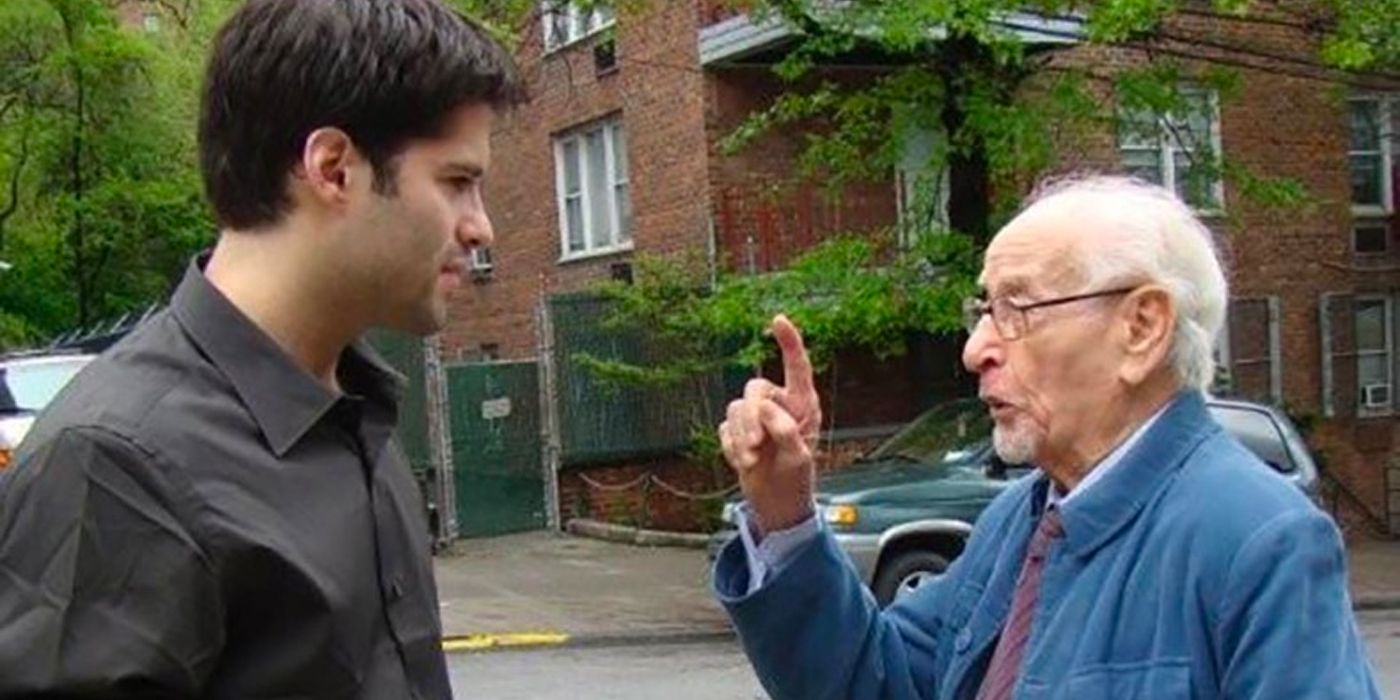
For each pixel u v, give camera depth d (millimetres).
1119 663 2385
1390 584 15977
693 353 18312
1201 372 2535
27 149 25766
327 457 2035
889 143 14461
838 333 14398
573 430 18812
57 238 26359
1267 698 2232
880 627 2883
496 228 24203
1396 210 21359
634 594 14461
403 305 2082
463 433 18359
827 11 13914
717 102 18750
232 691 1904
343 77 1972
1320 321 20922
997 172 14141
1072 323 2512
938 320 13891
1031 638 2516
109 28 25469
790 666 2818
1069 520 2498
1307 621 2254
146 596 1842
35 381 15039
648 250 20125
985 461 11547
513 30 15234
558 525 18828
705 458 18250
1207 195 16031
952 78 14062
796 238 18594
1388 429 21016
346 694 1974
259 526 1911
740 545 2854
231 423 1952
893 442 12672
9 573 1854
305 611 1935
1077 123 14789
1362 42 14180
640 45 19969
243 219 2035
